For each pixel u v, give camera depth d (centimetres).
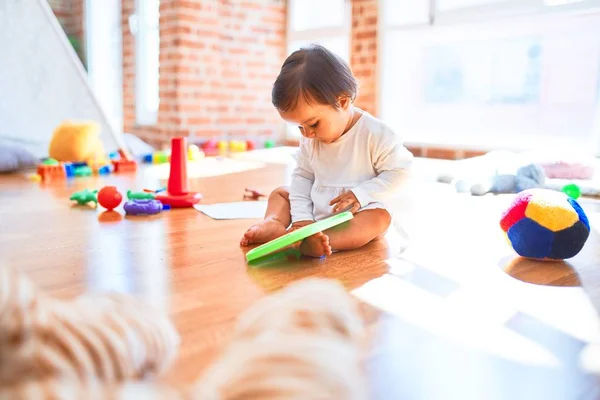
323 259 122
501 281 107
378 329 83
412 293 100
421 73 377
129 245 134
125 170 300
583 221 119
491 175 223
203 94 423
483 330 83
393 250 130
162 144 431
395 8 373
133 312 51
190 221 164
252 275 110
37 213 175
